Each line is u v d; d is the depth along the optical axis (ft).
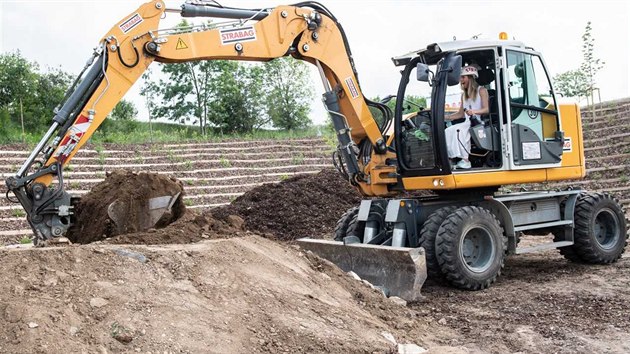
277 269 17.08
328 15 25.21
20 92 73.26
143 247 15.65
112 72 20.49
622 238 27.91
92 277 13.70
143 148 59.77
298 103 89.66
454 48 23.67
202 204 45.09
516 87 24.72
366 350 14.26
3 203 40.11
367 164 25.57
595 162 51.72
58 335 11.78
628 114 59.77
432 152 23.84
